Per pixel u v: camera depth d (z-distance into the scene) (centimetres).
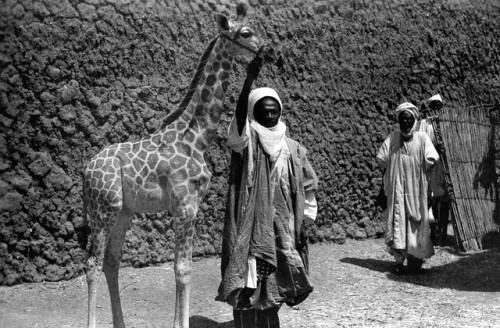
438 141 988
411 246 869
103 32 788
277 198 550
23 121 737
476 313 724
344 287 826
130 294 745
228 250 541
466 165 1032
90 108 779
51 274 750
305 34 977
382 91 1066
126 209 575
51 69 751
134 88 811
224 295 532
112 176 554
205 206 875
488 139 1095
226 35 575
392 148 894
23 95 737
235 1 904
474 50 1226
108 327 654
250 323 562
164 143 571
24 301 702
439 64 1154
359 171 1038
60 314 682
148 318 684
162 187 564
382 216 1061
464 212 1013
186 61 854
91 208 558
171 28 843
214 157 881
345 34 1022
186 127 577
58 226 755
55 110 754
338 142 1012
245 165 548
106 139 790
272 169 552
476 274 892
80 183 770
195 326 663
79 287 748
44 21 749
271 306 543
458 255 989
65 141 762
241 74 908
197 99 581
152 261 825
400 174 882
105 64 790
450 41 1178
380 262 941
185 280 559
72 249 766
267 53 563
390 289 825
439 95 1101
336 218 1013
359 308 740
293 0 970
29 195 740
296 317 701
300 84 971
